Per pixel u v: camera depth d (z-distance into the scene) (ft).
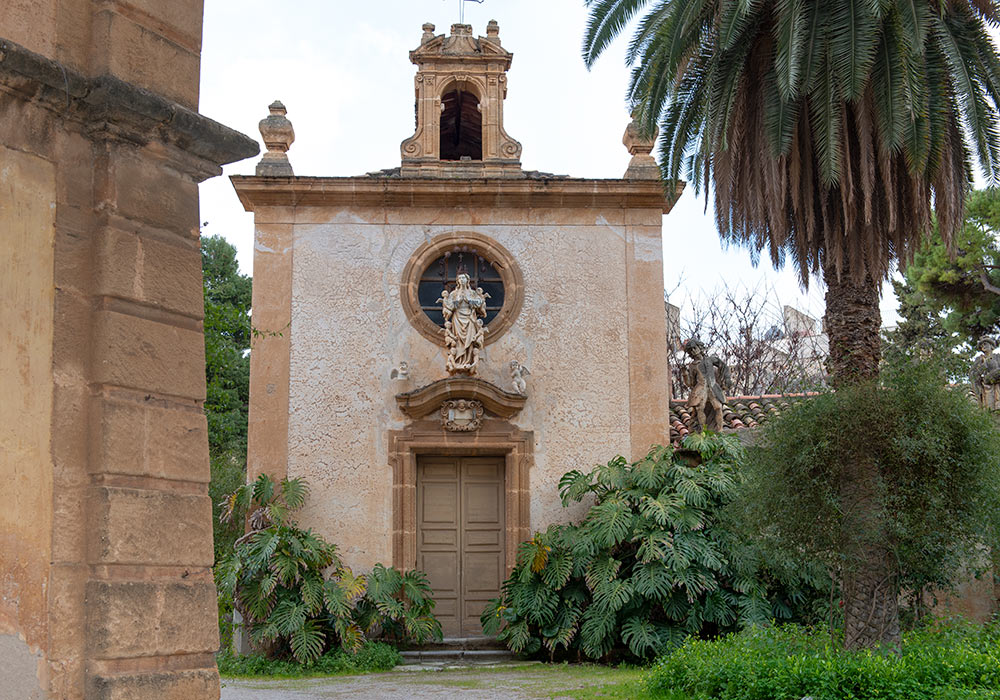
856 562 34.30
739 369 109.50
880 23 36.58
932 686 29.66
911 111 35.83
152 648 17.42
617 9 43.27
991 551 34.83
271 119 55.11
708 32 40.93
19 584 16.22
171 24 19.61
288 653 47.78
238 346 94.02
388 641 50.03
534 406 52.90
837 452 34.32
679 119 43.62
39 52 17.44
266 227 53.88
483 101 56.95
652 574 45.96
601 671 44.27
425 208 54.60
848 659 31.40
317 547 48.62
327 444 51.96
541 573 48.93
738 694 31.04
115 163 18.11
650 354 53.78
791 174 39.27
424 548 52.70
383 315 53.36
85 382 17.51
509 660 48.70
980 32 38.99
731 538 46.60
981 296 79.10
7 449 16.33
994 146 39.09
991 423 34.78
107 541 16.98
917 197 39.14
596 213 55.06
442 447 52.16
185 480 18.61
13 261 16.75
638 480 49.01
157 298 18.57
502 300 54.75
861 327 39.11
